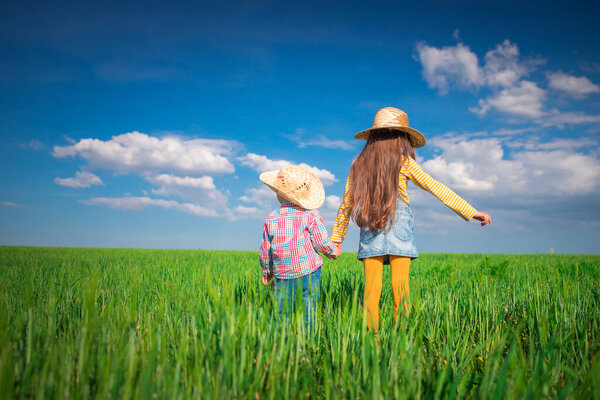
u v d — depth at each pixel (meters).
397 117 3.74
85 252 17.47
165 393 1.62
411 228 3.62
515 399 1.69
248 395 1.78
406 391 1.74
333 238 4.04
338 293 4.09
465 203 3.64
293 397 1.82
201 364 1.90
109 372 1.72
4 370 1.58
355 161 3.90
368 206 3.59
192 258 12.08
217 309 2.36
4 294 3.66
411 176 3.70
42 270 7.11
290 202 3.92
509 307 3.83
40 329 2.17
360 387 1.87
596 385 1.74
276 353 2.11
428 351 2.76
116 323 2.37
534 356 2.48
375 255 3.53
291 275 3.74
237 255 14.91
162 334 2.36
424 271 7.21
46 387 1.70
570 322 3.01
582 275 5.89
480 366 2.60
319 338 2.53
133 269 6.98
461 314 3.59
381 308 3.70
